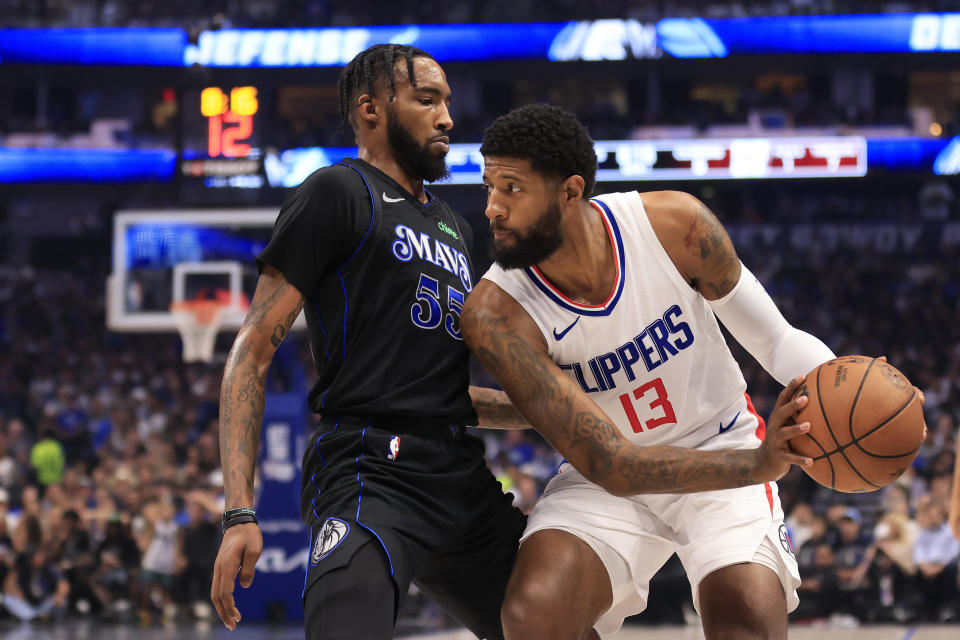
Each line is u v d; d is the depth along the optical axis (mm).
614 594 7855
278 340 7164
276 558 26031
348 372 7379
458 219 8414
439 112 7809
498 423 8820
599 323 7488
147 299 30375
